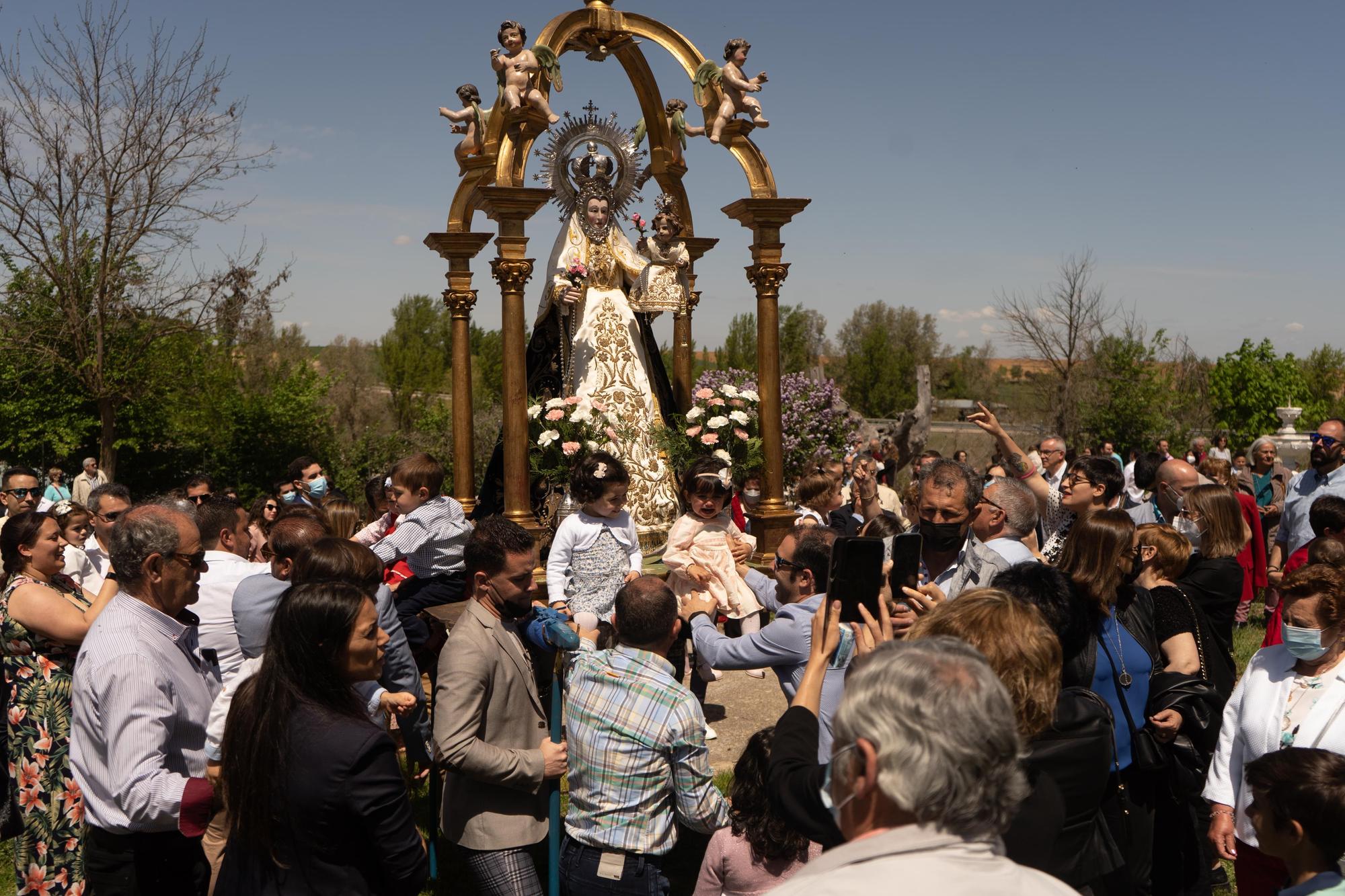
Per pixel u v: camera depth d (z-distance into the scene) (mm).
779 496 9672
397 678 4262
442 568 6230
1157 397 28016
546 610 4289
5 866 5492
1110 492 5758
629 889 3770
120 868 3438
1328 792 2877
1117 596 4035
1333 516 6383
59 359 22875
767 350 9555
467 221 10305
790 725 2629
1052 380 32531
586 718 3848
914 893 1560
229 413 25812
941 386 67062
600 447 8945
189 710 3518
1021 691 2484
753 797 3533
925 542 4363
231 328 24250
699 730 3789
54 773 4395
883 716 1711
